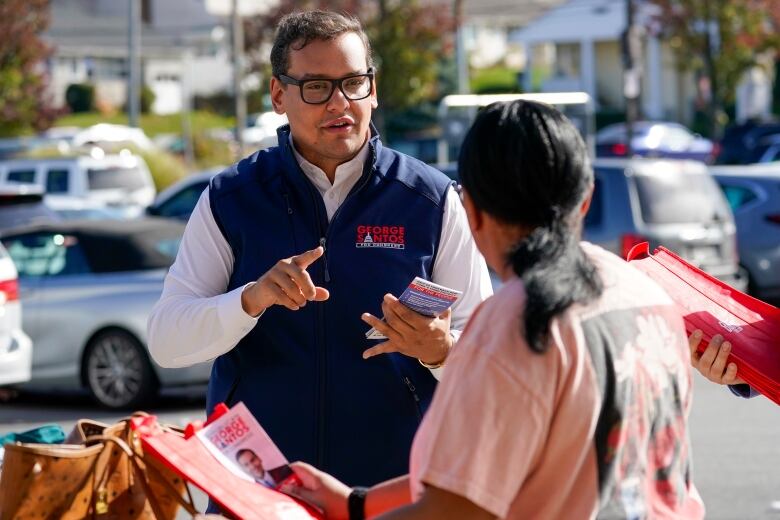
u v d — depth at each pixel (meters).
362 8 44.34
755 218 17.02
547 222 2.72
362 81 4.17
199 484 3.00
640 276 2.86
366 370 4.09
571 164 2.72
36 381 11.69
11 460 3.17
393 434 4.10
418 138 40.91
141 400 11.30
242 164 4.29
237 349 4.15
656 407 2.74
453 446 2.57
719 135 45.00
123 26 74.81
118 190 25.95
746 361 3.35
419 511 2.58
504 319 2.61
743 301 3.51
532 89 65.44
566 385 2.59
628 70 30.47
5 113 42.12
